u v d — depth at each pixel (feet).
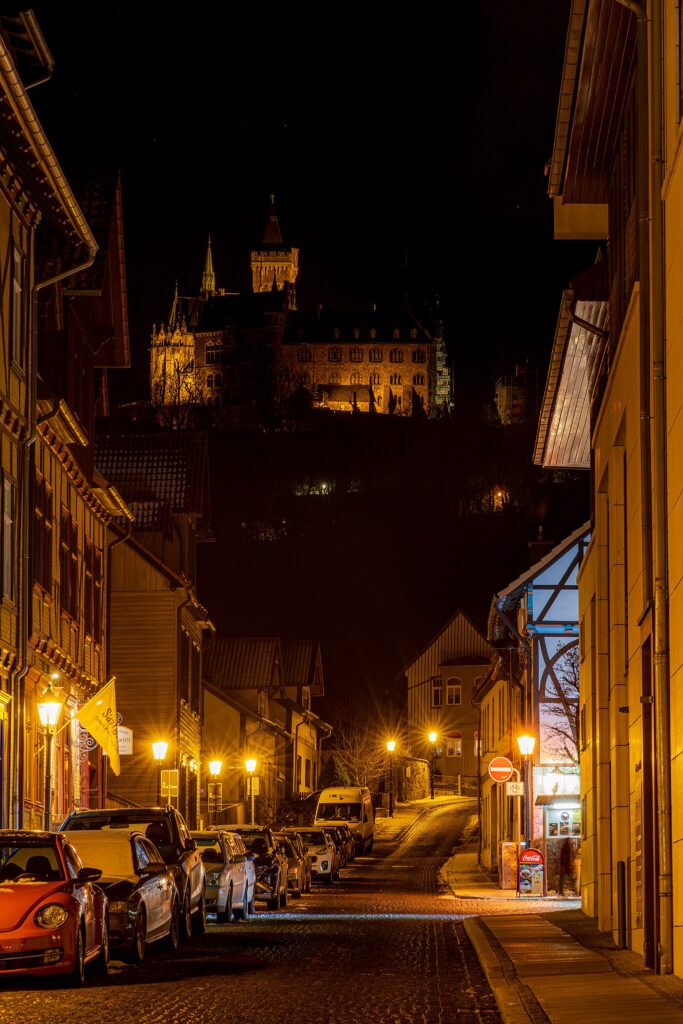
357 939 98.17
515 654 200.54
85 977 72.28
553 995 60.80
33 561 125.80
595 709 100.42
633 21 80.12
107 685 132.36
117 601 209.46
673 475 64.85
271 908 139.85
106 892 79.82
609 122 90.94
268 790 325.42
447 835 339.16
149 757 205.67
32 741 126.31
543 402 122.31
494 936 95.04
